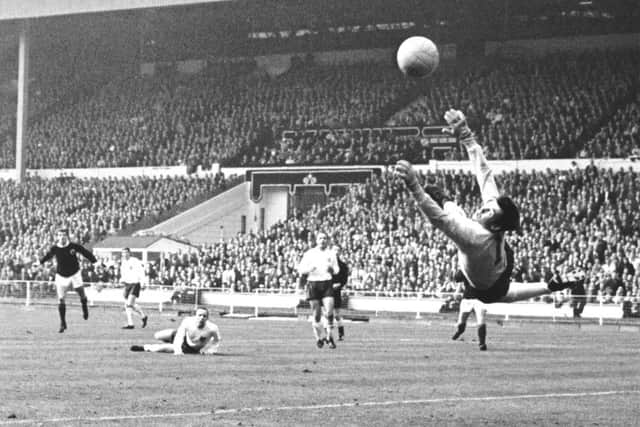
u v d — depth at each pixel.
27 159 85.56
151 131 84.50
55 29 87.81
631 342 33.53
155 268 62.88
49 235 72.19
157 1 73.19
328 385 17.70
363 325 44.47
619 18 77.88
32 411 13.69
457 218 12.07
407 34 84.62
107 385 17.02
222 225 73.31
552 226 56.91
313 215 65.88
